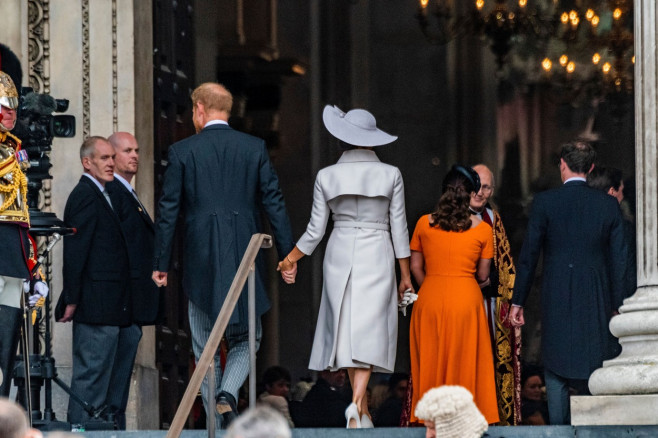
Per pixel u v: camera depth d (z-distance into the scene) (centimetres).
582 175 4022
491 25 7450
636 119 3934
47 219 3956
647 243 3869
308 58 7425
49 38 5022
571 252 3972
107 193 4453
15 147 3584
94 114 5019
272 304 7194
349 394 6184
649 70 3897
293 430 3488
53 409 4762
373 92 7569
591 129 7425
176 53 5466
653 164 3872
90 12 5038
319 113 7419
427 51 7581
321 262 7231
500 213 7488
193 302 3956
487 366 4006
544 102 7494
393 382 6281
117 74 5034
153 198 5172
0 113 3519
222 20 7325
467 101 7562
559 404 4003
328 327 4050
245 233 3966
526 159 7506
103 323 4331
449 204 4044
